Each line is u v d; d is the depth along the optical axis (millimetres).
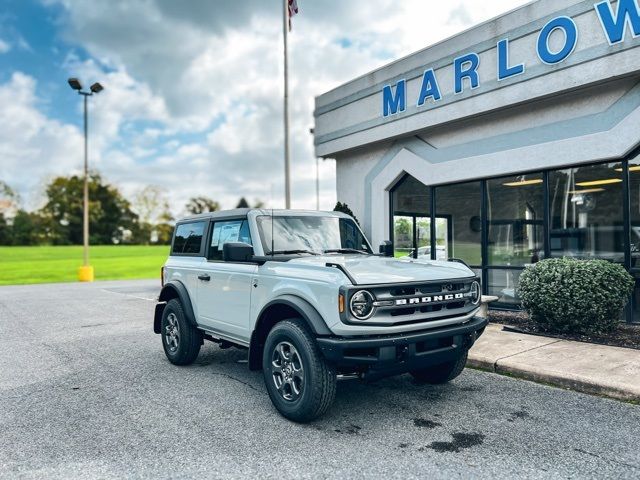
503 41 8906
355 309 3889
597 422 4223
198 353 6461
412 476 3283
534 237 9242
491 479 3230
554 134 8594
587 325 7086
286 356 4418
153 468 3439
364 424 4242
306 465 3461
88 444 3865
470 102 9555
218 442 3879
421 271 4527
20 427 4250
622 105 7695
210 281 5688
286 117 14438
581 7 7781
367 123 11961
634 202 7891
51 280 25953
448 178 10391
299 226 5469
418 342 4066
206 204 107500
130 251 64812
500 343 6789
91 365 6496
